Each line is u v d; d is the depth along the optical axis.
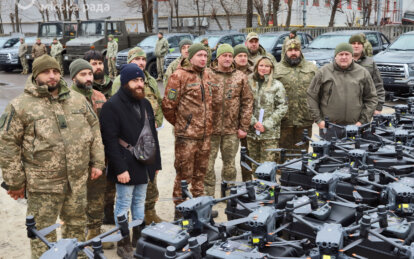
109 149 3.69
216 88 4.76
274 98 5.28
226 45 4.71
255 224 2.47
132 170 3.76
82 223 3.47
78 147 3.29
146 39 17.80
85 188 3.43
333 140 4.06
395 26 23.12
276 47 14.80
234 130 4.93
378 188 3.45
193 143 4.52
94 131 3.48
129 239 3.88
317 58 12.41
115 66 17.17
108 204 4.55
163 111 4.57
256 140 5.37
